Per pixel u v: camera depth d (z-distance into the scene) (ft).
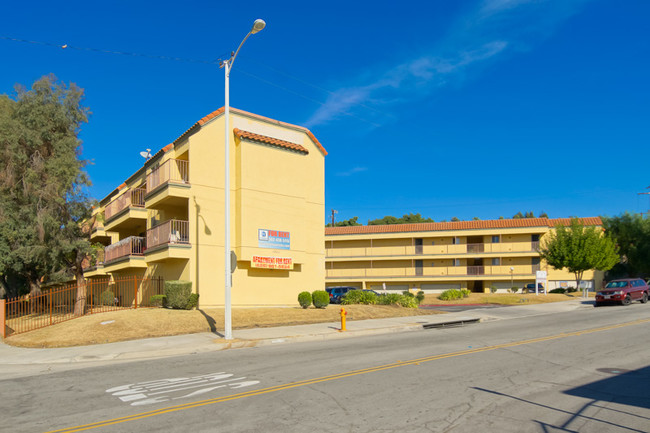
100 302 109.91
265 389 29.71
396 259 176.65
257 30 50.57
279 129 86.94
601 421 23.13
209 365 38.50
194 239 74.59
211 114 78.38
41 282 109.29
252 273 80.38
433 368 36.24
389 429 21.90
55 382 33.30
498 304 117.19
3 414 25.46
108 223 106.73
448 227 174.09
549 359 40.27
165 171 80.02
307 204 90.12
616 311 84.74
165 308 70.95
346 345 48.88
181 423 23.11
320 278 90.53
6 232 73.41
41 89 73.41
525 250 164.55
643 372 34.88
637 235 163.02
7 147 70.13
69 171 72.23
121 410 25.64
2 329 57.82
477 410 24.94
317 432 21.52
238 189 79.46
